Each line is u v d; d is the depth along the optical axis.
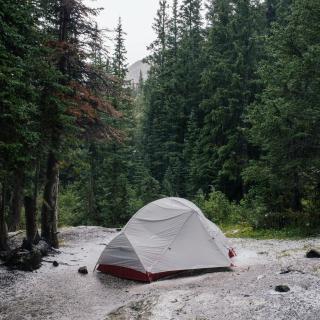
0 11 9.84
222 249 12.05
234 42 28.89
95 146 30.09
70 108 13.80
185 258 11.31
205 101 32.38
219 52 32.66
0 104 9.38
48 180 15.18
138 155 46.25
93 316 8.30
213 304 7.97
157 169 44.09
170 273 11.12
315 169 16.67
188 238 11.73
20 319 8.21
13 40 9.99
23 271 11.71
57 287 10.44
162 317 7.61
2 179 11.01
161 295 8.88
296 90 16.61
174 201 13.23
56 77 11.89
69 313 8.53
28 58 10.84
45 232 15.26
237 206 23.22
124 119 30.00
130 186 32.69
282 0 33.19
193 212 12.30
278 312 7.20
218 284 9.55
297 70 16.19
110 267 11.59
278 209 18.20
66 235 19.05
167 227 11.96
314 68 15.92
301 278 9.17
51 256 13.88
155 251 11.29
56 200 15.57
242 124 28.16
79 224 30.39
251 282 9.34
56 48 13.45
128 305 8.52
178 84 44.41
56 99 12.05
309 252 11.73
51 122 12.40
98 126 16.39
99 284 10.72
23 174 12.52
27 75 10.98
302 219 16.77
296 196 17.86
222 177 29.84
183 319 7.43
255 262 12.02
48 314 8.48
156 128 46.66
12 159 10.27
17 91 10.36
